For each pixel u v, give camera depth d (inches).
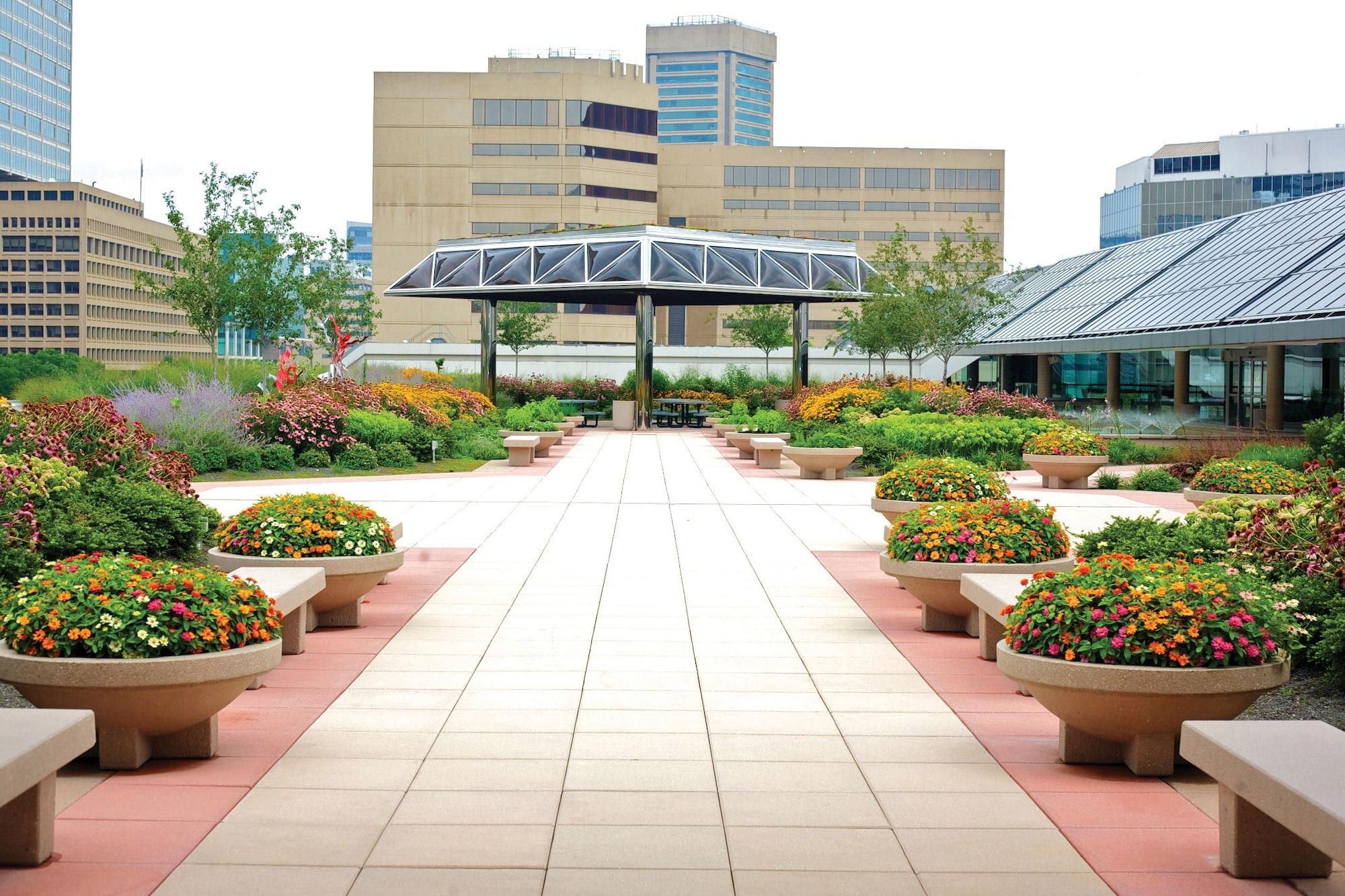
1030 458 891.4
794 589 454.0
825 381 2193.7
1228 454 982.4
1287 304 1248.8
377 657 338.6
